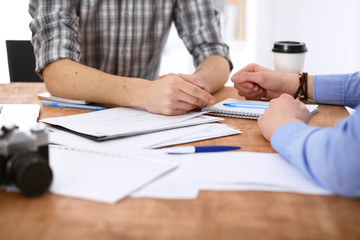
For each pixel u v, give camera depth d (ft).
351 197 2.10
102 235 1.78
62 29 4.41
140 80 3.71
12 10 9.80
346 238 1.76
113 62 5.38
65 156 2.54
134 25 5.24
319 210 1.98
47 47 4.26
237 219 1.90
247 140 2.98
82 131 2.96
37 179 2.06
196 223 1.87
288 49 4.51
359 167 2.02
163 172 2.34
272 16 10.64
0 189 2.17
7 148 2.05
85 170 2.35
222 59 4.95
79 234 1.78
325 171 2.12
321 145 2.18
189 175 2.33
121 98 3.66
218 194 2.13
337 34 10.46
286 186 2.20
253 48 10.93
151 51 5.50
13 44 5.67
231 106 3.87
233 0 11.18
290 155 2.43
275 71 4.32
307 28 10.59
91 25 5.11
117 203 2.03
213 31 5.18
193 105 3.49
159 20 5.36
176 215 1.93
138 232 1.80
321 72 10.78
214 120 3.37
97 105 3.96
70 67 4.09
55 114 3.67
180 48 11.15
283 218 1.91
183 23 5.34
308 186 2.21
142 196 2.10
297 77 4.15
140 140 2.90
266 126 2.88
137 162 2.47
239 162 2.53
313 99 4.06
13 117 3.43
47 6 4.57
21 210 1.97
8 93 4.39
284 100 2.97
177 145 2.89
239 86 4.17
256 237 1.77
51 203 2.03
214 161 2.55
